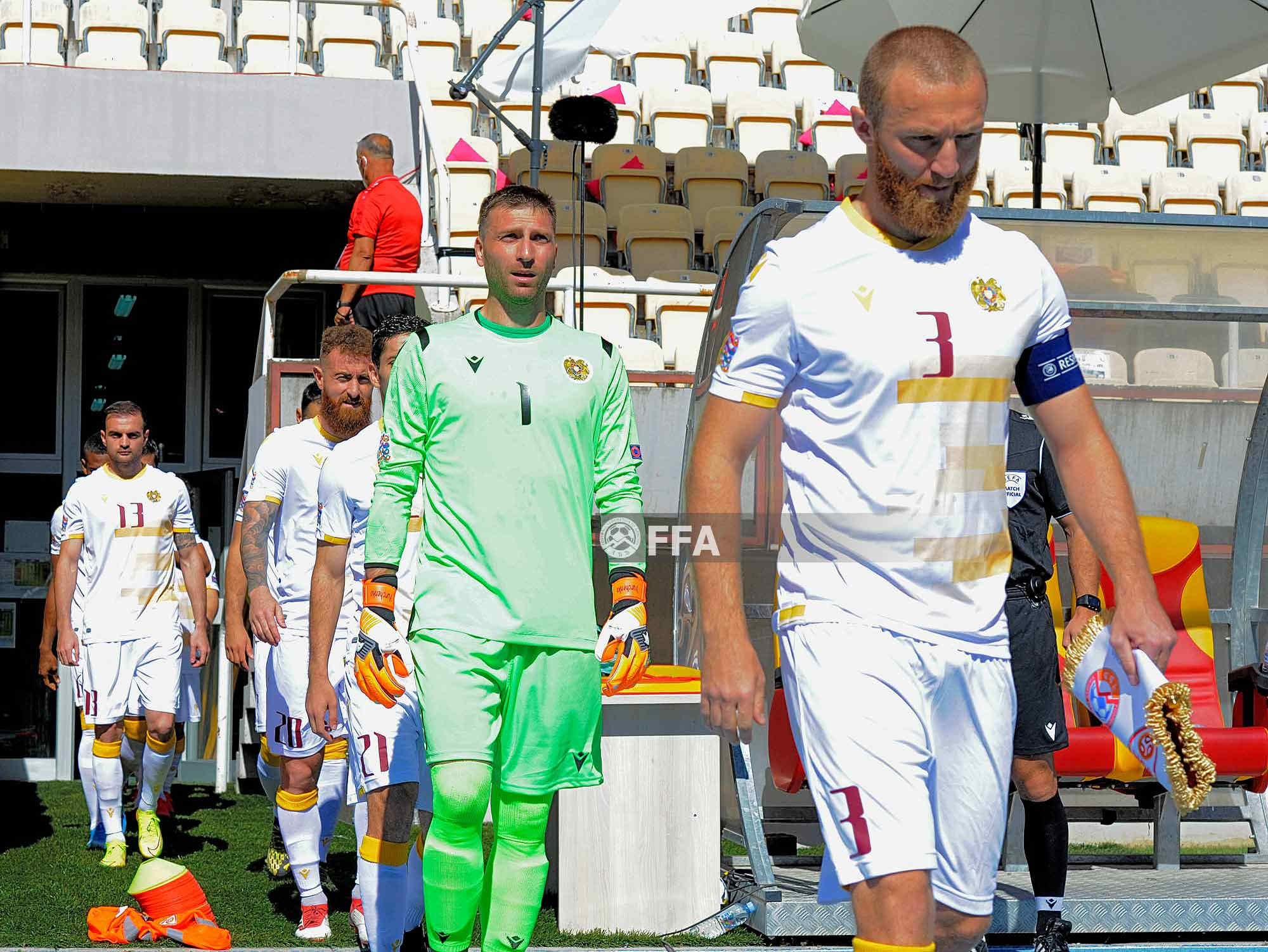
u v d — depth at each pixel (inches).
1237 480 681.0
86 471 938.1
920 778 296.7
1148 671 313.4
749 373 314.5
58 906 618.8
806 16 1018.7
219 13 1443.2
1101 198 1547.7
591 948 538.0
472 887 400.8
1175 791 313.9
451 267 1167.6
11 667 1183.6
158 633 771.4
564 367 410.3
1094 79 1019.3
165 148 1221.1
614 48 1113.4
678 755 579.2
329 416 597.6
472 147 1418.6
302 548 586.6
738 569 319.6
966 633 307.9
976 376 305.1
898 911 287.7
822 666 302.7
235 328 1461.6
